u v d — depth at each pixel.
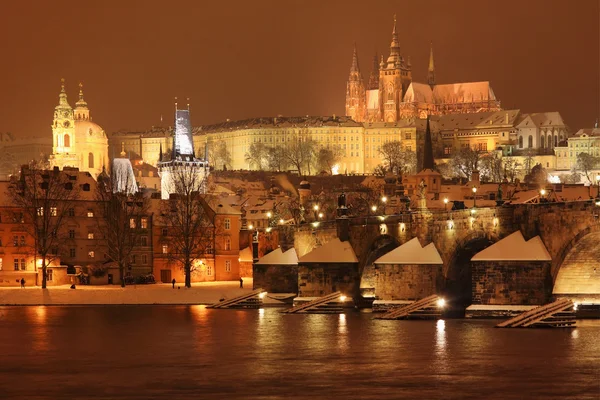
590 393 153.75
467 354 186.62
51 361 189.25
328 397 153.38
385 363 179.88
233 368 178.62
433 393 155.00
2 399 155.38
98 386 164.25
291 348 199.38
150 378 170.50
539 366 174.00
